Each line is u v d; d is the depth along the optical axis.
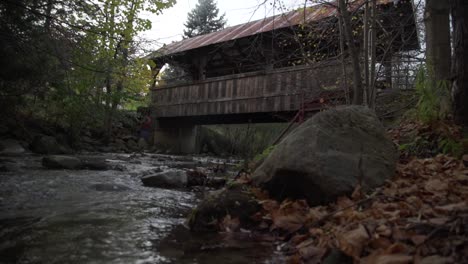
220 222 2.74
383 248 1.73
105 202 3.82
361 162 2.94
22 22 6.37
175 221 3.03
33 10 6.05
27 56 6.95
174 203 3.99
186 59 17.98
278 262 1.97
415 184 2.78
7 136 10.39
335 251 1.85
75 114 12.35
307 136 3.04
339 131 3.13
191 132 21.33
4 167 5.91
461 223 1.72
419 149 4.16
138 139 18.95
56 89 10.70
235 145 11.62
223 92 14.74
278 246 2.27
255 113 13.98
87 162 7.27
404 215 2.13
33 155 9.15
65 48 7.29
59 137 12.54
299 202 2.82
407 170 3.24
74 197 4.05
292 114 12.60
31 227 2.65
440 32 5.35
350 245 1.77
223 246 2.28
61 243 2.25
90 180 5.39
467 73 3.90
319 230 2.24
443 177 2.91
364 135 3.21
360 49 7.82
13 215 3.07
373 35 6.27
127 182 5.58
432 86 4.79
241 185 3.26
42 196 4.00
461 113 4.02
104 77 11.20
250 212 2.81
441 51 5.30
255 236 2.51
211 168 8.44
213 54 16.41
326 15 7.99
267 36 11.91
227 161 11.69
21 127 10.91
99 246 2.21
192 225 2.76
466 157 3.35
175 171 5.75
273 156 3.17
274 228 2.58
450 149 3.75
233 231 2.63
